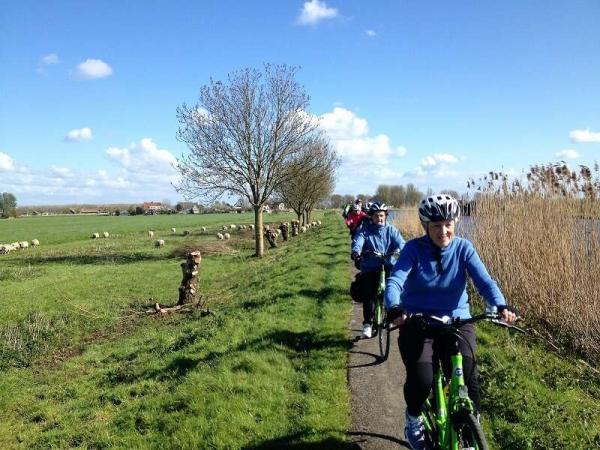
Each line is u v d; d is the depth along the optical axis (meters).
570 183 9.11
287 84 25.88
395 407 5.82
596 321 7.37
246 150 25.62
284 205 50.75
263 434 5.34
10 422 7.86
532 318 8.75
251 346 8.07
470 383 3.78
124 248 35.25
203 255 29.03
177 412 6.17
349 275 14.48
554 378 6.31
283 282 13.91
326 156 40.25
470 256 3.92
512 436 5.00
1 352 11.51
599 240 8.05
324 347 7.91
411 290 4.05
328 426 5.37
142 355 10.00
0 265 26.80
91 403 7.89
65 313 14.62
